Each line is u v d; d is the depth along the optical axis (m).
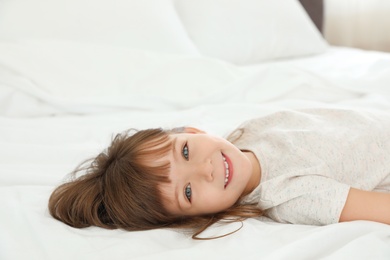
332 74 1.82
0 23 1.76
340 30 2.99
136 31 1.86
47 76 1.61
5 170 1.14
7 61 1.60
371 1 2.87
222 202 1.01
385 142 1.10
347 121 1.18
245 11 2.19
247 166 1.05
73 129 1.40
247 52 2.17
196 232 0.93
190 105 1.58
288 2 2.32
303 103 1.50
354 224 0.88
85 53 1.71
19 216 0.95
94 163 1.15
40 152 1.25
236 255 0.82
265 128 1.25
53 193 1.03
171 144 1.05
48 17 1.79
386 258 0.80
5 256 0.84
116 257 0.83
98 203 1.03
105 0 1.88
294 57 2.31
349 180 1.06
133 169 1.04
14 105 1.53
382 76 1.64
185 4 2.19
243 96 1.62
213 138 1.07
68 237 0.88
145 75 1.68
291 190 0.99
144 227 0.99
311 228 0.92
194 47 2.01
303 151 1.08
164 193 1.01
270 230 0.91
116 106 1.56
